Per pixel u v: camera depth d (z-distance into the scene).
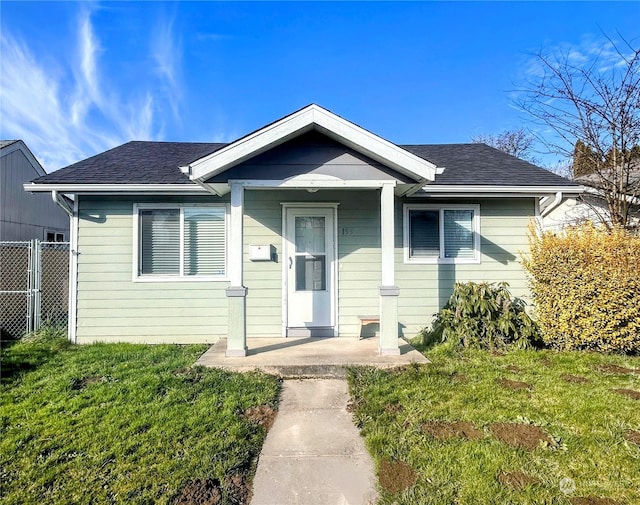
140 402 3.71
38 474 2.54
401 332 6.90
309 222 6.88
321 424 3.45
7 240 10.90
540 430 3.14
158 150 8.23
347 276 6.87
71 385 4.19
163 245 6.68
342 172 5.38
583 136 8.96
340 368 4.78
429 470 2.59
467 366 4.81
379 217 6.91
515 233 7.04
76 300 6.52
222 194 6.51
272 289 6.78
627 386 4.15
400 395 3.91
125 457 2.75
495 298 5.93
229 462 2.70
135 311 6.60
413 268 6.94
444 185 6.56
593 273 5.43
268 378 4.50
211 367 4.78
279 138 5.05
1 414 3.44
